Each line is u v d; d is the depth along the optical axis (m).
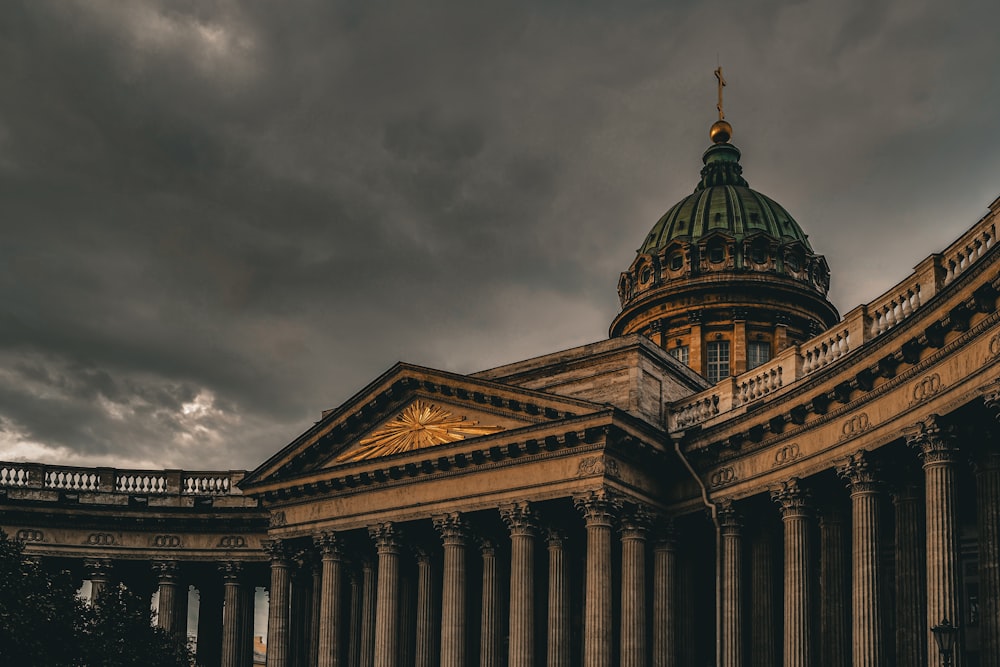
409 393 62.78
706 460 55.22
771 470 51.16
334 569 63.44
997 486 40.25
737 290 84.75
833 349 49.88
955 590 40.22
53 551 74.69
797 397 48.75
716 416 55.59
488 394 59.06
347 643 66.88
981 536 40.31
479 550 62.34
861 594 44.72
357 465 62.44
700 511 55.38
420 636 62.06
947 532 40.59
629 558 55.47
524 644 55.50
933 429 41.34
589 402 55.31
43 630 48.62
